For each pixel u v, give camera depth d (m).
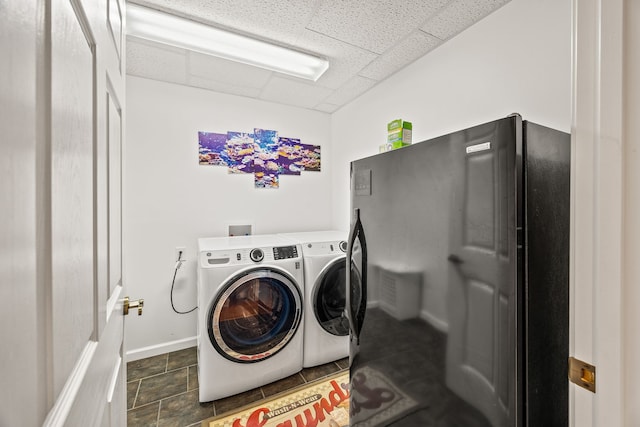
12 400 0.29
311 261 2.09
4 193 0.29
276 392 1.86
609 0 0.50
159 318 2.34
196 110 2.45
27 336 0.32
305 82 2.36
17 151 0.31
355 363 1.29
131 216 2.24
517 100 1.43
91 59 0.59
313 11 1.54
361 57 1.99
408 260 0.98
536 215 0.73
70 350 0.46
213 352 1.75
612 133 0.50
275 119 2.78
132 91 2.22
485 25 1.58
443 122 1.83
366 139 2.54
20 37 0.32
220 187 2.55
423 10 1.52
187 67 2.10
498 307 0.72
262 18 1.59
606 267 0.51
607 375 0.51
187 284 2.43
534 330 0.73
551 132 0.78
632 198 0.48
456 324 0.81
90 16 0.57
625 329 0.49
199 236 2.48
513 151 0.69
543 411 0.76
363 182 1.22
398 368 1.03
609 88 0.50
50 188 0.39
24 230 0.32
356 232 1.25
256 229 2.71
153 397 1.81
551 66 1.30
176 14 1.55
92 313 0.59
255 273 1.85
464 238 0.79
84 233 0.53
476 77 1.63
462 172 0.80
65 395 0.43
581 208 0.54
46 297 0.38
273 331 1.95
